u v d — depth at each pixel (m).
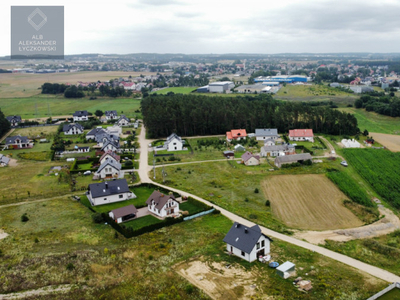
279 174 111.50
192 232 72.06
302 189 100.19
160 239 69.00
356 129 165.88
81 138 158.75
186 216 78.69
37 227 73.88
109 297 50.91
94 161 124.31
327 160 126.00
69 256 60.91
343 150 138.50
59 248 64.50
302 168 116.50
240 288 52.69
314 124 168.00
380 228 79.19
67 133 168.50
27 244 65.94
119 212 78.00
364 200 93.62
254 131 168.75
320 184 103.81
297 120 171.50
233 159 127.50
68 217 79.44
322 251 65.50
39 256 61.16
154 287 53.03
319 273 56.78
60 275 55.78
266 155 130.38
